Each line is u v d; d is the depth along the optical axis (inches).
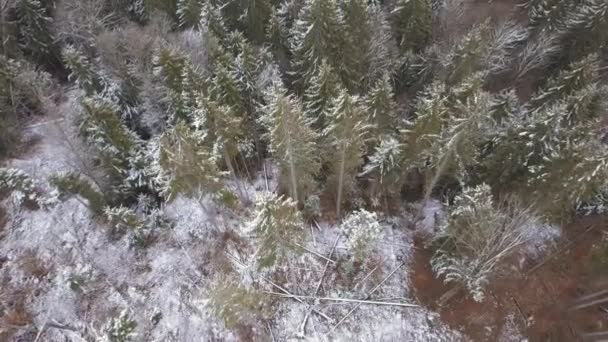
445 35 1093.8
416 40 1095.6
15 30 1133.7
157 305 875.4
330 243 946.1
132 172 920.3
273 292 882.8
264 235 666.8
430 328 844.6
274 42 1062.4
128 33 1021.2
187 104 897.5
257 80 943.0
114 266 931.3
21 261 948.0
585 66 869.2
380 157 791.7
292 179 824.9
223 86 875.4
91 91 1031.6
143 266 929.5
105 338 732.7
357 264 919.0
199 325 848.9
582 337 826.8
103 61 1025.5
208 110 751.1
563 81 896.9
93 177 893.8
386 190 944.9
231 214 986.1
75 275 877.2
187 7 1085.1
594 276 841.5
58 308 887.1
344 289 888.9
